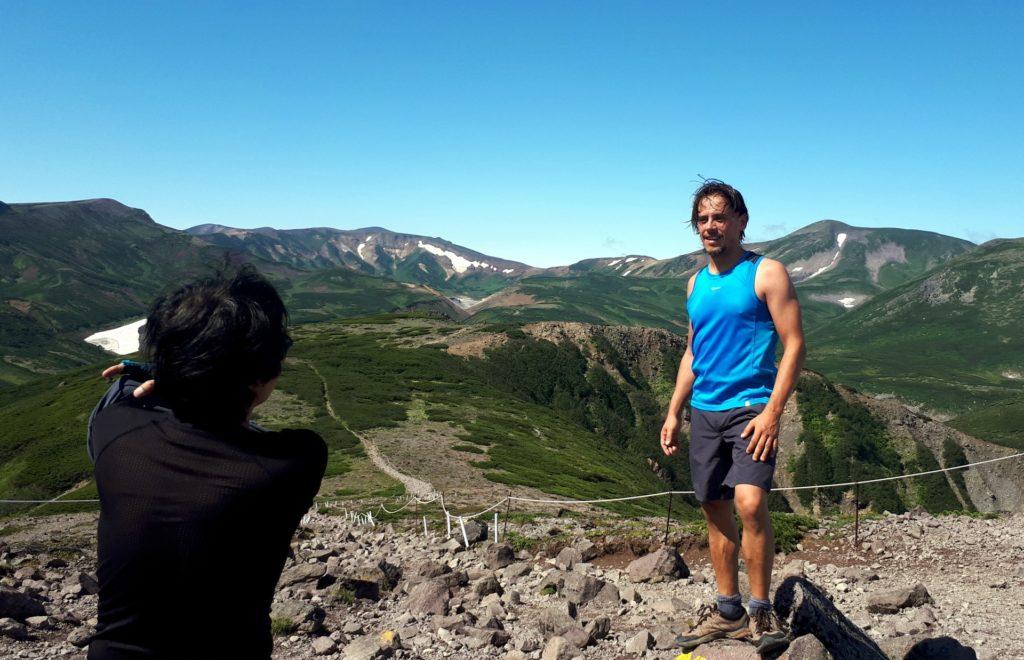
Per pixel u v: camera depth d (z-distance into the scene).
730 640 4.08
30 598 6.43
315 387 76.19
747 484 3.66
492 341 126.06
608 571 9.59
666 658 5.11
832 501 109.62
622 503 42.12
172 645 1.64
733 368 3.82
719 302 3.81
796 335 3.63
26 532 30.84
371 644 5.31
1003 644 5.48
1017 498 112.69
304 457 1.80
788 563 9.59
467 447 53.66
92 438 1.81
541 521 20.55
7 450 62.03
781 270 3.70
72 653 5.55
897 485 112.56
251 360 1.74
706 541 11.07
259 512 1.69
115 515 1.66
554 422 83.81
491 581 7.90
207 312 1.71
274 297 1.88
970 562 9.62
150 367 1.84
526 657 5.26
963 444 120.38
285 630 5.94
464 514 28.67
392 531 18.58
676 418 4.31
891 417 123.62
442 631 5.86
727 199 3.77
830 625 4.10
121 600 1.65
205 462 1.68
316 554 11.37
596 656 5.27
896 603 6.73
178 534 1.61
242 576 1.69
